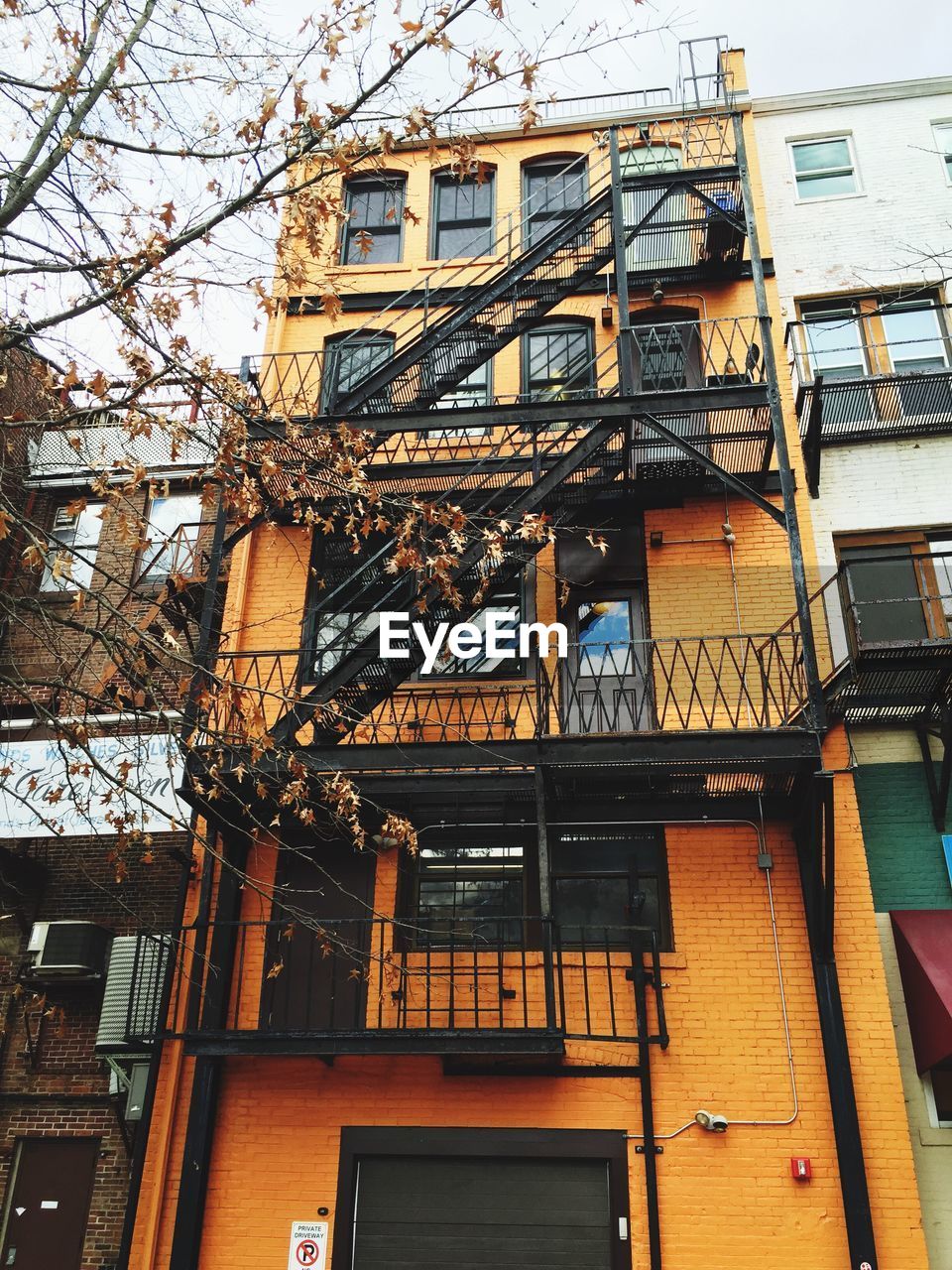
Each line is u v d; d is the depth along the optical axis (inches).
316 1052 366.0
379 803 412.2
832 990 376.8
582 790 413.1
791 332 517.7
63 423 287.7
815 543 467.8
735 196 494.3
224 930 411.8
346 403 460.4
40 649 569.3
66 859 511.5
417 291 558.3
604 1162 372.2
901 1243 343.9
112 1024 430.9
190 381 294.5
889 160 573.0
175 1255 365.4
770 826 414.0
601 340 531.5
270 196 284.2
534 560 453.7
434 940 410.3
